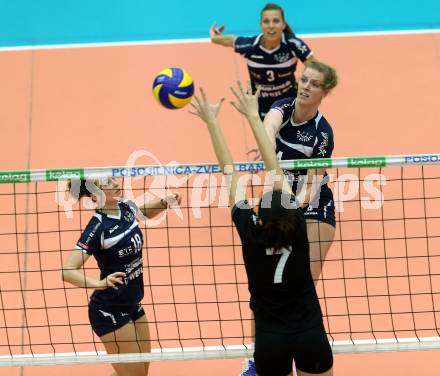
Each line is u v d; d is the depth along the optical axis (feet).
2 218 96.84
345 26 139.85
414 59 130.31
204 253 91.66
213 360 77.82
